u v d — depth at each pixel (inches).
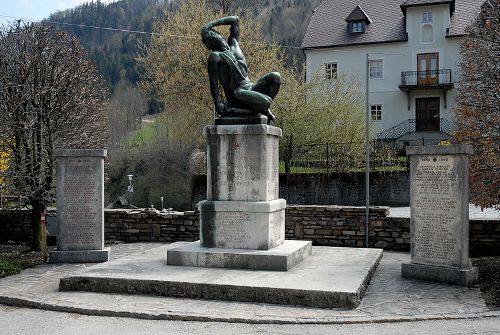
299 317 273.4
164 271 350.3
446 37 1550.2
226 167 379.2
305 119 1145.4
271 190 385.4
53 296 324.5
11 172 515.8
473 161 407.2
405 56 1585.9
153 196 1403.8
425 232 356.2
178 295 318.7
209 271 349.7
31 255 495.2
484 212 805.2
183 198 1375.5
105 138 592.4
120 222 569.6
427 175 353.4
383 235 509.0
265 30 2050.9
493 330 251.0
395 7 1700.3
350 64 1626.5
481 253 474.6
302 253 390.6
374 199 1024.2
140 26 2410.2
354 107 1173.7
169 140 1505.9
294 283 312.3
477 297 309.7
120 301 309.0
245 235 372.5
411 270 360.5
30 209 597.0
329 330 255.8
